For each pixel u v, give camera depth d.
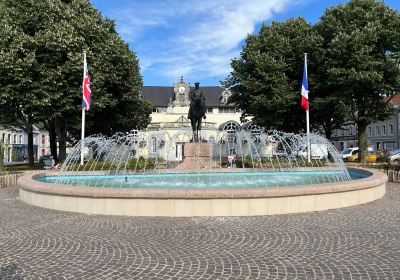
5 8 28.56
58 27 26.88
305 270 5.77
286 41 32.81
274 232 8.05
